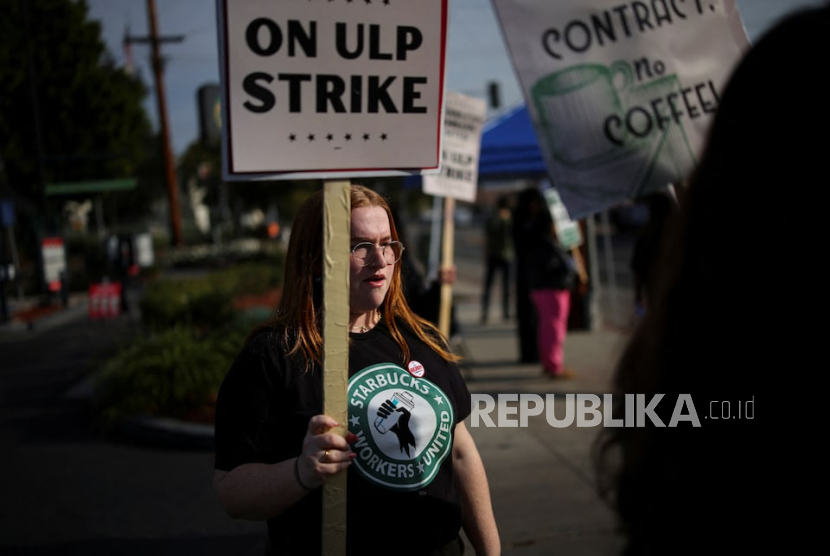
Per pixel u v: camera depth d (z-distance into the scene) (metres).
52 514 4.75
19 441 6.39
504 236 12.28
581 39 3.06
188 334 7.55
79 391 8.20
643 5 3.04
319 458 1.67
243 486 1.80
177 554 4.19
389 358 2.01
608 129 3.08
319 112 1.75
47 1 24.80
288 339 1.94
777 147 0.98
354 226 2.04
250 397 1.88
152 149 41.31
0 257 15.10
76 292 21.45
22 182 25.19
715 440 1.02
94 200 28.23
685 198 1.12
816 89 0.96
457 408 2.06
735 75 1.06
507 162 8.50
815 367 0.94
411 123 1.81
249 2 1.69
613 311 12.63
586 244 10.60
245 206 26.64
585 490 4.83
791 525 0.95
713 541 1.01
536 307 7.75
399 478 1.89
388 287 2.10
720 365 1.01
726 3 3.04
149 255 24.84
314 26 1.73
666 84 3.05
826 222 0.94
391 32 1.78
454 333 8.16
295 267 2.02
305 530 1.87
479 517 2.08
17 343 12.66
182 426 6.21
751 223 0.99
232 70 1.69
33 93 19.11
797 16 1.00
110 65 29.55
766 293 0.98
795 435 0.95
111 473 5.51
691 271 1.07
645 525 1.10
